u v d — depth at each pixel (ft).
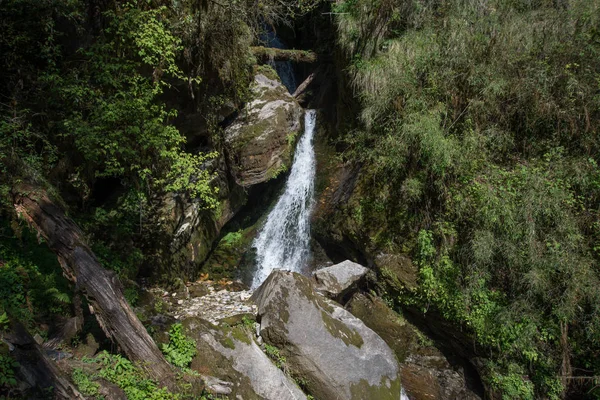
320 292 27.30
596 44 25.86
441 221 26.96
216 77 30.94
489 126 27.58
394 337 27.50
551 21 27.40
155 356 18.33
